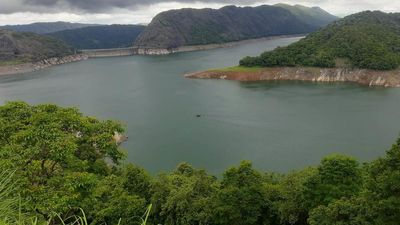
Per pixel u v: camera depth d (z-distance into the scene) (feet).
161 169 214.90
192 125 303.68
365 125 284.82
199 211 108.37
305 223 108.06
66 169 77.20
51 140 70.69
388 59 498.28
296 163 215.10
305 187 102.99
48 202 61.52
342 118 307.78
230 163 219.20
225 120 315.37
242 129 287.07
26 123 84.33
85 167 80.02
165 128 297.94
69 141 71.61
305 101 382.22
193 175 133.18
